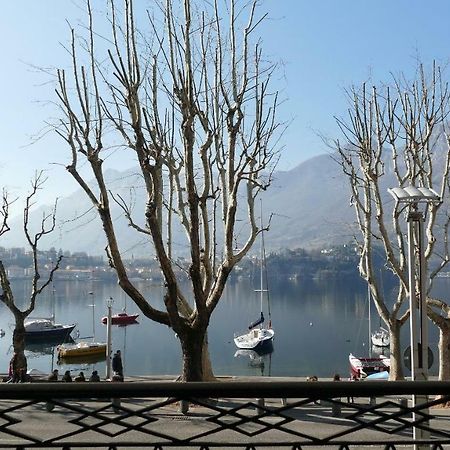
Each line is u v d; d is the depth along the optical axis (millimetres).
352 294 119312
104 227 16031
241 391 2852
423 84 20109
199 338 16172
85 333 71062
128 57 14977
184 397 2869
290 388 2836
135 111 15039
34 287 25625
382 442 3299
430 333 54594
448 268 139625
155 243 15641
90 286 146750
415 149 19484
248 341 55625
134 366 48594
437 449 3316
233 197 16906
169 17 15258
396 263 20672
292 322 75938
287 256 178625
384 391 2830
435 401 3211
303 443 3248
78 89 15719
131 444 3229
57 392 2854
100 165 15977
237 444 3242
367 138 20656
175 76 15453
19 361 24375
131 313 89938
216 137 18500
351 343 58500
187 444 3221
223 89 16656
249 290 137375
